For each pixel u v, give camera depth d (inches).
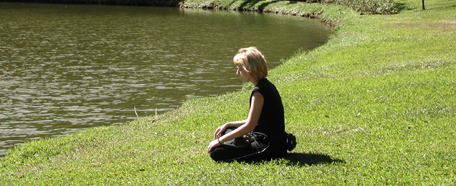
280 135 219.9
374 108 376.2
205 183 207.3
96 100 601.0
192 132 358.3
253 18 1824.6
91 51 1024.9
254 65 210.2
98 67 837.2
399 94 417.4
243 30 1417.3
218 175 213.5
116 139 370.3
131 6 2549.2
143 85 687.7
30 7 2342.5
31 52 1010.7
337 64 656.4
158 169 243.0
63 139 386.0
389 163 220.4
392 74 520.7
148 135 364.8
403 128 297.6
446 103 364.8
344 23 1354.6
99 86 683.4
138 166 255.4
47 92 647.8
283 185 198.2
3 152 412.2
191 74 767.1
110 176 240.5
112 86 682.8
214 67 828.0
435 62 562.9
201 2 2491.4
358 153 240.4
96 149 341.4
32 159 337.1
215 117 411.8
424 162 219.3
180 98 606.9
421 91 418.3
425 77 475.8
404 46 751.1
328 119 356.8
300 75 615.8
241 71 214.7
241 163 225.1
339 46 848.9
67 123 502.6
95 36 1289.4
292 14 1979.6
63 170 277.6
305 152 248.1
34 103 587.8
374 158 229.3
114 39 1229.1
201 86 678.5
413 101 385.4
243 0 2388.0
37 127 489.4
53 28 1478.8
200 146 297.0
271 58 928.3
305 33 1320.1
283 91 506.0
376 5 1446.9
